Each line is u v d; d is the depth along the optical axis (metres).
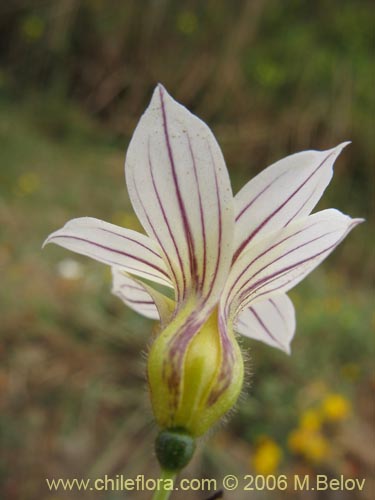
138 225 0.18
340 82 0.25
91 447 0.11
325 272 0.20
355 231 0.22
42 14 0.25
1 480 0.10
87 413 0.11
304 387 0.12
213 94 0.25
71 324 0.13
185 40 0.26
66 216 0.18
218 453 0.11
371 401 0.13
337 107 0.25
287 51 0.25
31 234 0.16
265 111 0.25
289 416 0.11
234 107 0.25
